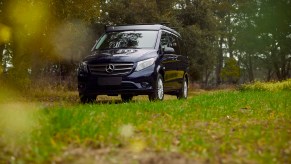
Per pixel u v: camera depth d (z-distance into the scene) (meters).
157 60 12.05
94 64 11.74
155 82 11.77
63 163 4.02
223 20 60.25
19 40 19.56
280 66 54.38
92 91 11.73
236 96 13.87
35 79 21.78
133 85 11.48
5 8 18.50
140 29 13.16
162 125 6.52
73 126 5.54
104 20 36.06
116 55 11.76
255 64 69.00
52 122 5.55
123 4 37.72
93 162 4.04
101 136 5.14
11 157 4.17
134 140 5.09
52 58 23.58
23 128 5.63
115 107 8.96
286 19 48.78
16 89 17.17
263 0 49.59
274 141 5.18
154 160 4.06
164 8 40.59
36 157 4.17
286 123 6.91
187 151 4.64
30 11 18.67
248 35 51.78
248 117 7.91
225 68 44.28
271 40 51.22
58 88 22.05
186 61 15.44
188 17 42.47
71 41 25.33
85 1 19.75
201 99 12.01
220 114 8.22
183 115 7.87
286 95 14.37
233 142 5.17
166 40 13.41
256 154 4.47
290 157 4.39
